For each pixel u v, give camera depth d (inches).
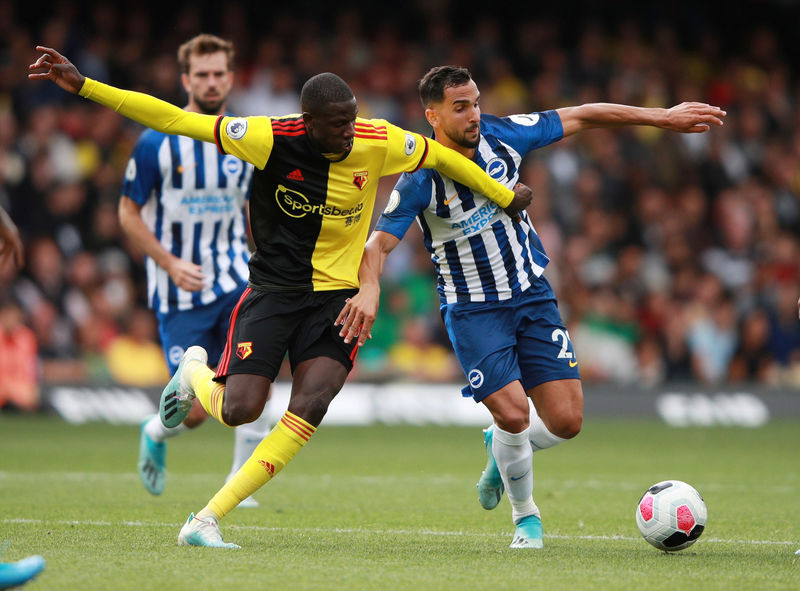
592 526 861.8
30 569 495.5
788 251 2659.9
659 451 1630.2
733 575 604.4
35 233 2237.9
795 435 1939.0
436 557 666.8
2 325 2021.4
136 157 1015.0
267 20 2989.7
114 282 2190.0
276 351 711.1
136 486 1112.8
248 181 1042.1
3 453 1453.0
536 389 769.6
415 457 1515.7
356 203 717.3
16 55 2517.2
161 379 2135.8
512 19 3280.0
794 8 3405.5
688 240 2684.5
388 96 2817.4
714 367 2422.5
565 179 2704.2
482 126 780.0
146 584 548.4
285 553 668.7
